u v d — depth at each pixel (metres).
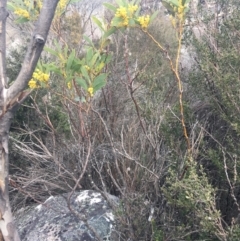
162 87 3.60
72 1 2.88
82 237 2.80
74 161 3.48
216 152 2.95
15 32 6.70
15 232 1.63
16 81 1.44
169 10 2.48
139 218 2.73
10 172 3.93
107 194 3.02
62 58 2.40
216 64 3.18
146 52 4.93
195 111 3.38
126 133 3.29
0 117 1.48
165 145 3.06
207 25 3.80
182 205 2.45
